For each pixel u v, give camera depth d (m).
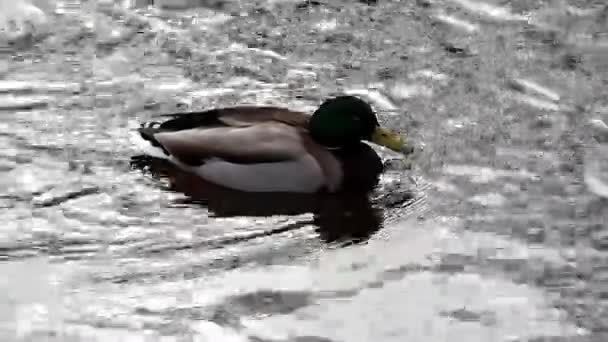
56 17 12.31
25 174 9.71
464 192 9.68
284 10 12.81
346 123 9.78
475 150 10.34
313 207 9.55
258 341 7.53
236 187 9.78
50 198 9.39
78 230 8.98
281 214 9.43
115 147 10.18
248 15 12.66
